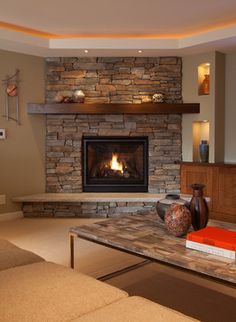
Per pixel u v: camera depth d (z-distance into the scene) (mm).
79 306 1362
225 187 4492
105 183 5031
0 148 4531
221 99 4812
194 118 4879
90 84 4867
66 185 4969
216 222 2711
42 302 1371
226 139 4914
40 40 4312
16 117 4648
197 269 1764
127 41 4434
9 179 4625
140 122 4941
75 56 4816
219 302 2326
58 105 4660
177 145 4977
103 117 4934
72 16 3736
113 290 1523
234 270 1713
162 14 3686
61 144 4926
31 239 3711
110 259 3121
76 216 4727
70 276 1626
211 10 3580
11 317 1271
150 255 1987
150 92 4898
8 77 4547
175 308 2242
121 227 2527
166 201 2602
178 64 4910
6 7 3461
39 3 3361
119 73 4871
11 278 1576
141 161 5062
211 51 4656
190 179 4836
